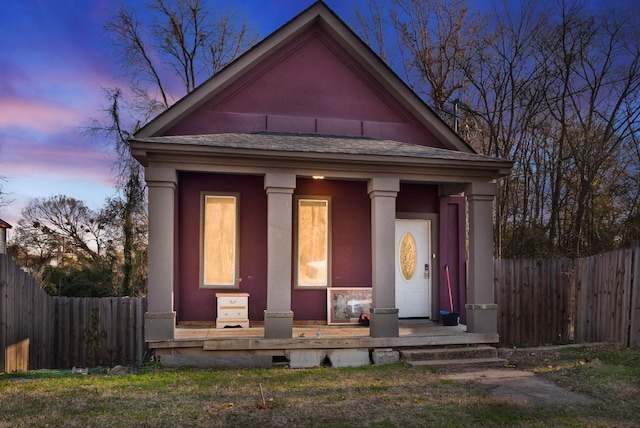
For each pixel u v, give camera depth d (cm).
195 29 2245
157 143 739
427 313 1026
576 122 1944
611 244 1842
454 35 2122
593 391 597
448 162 829
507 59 1991
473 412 524
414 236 1036
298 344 783
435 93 2150
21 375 707
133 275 1870
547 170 2083
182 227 933
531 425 484
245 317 899
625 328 834
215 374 714
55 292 1517
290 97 973
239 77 954
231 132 941
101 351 888
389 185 831
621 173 1862
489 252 861
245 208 955
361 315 950
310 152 783
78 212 2314
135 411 520
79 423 480
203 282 932
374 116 1003
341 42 986
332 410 529
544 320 986
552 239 1962
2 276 711
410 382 661
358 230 996
